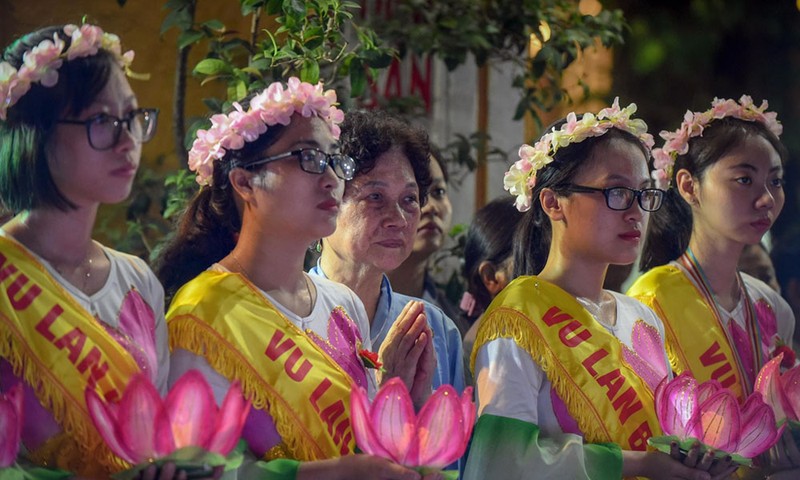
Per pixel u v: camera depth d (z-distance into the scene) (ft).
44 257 11.81
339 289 13.97
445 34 22.09
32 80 11.44
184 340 12.42
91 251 12.18
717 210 16.88
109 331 11.91
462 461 14.97
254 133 12.69
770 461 16.17
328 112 13.06
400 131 14.83
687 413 13.74
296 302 13.20
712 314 16.70
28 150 11.54
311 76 16.94
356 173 14.58
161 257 14.05
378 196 14.64
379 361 13.34
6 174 11.67
